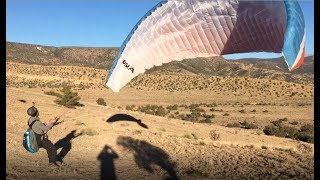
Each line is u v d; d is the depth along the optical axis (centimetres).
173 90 11769
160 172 1381
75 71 15338
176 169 1447
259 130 4259
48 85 12519
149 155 1709
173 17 559
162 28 574
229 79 13488
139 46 594
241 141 2675
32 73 14550
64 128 2255
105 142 1880
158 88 12094
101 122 2591
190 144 2175
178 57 589
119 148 1792
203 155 1825
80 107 3916
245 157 1867
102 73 15525
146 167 1448
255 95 11194
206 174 1363
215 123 4841
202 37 542
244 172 1470
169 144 2072
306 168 1677
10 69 14562
